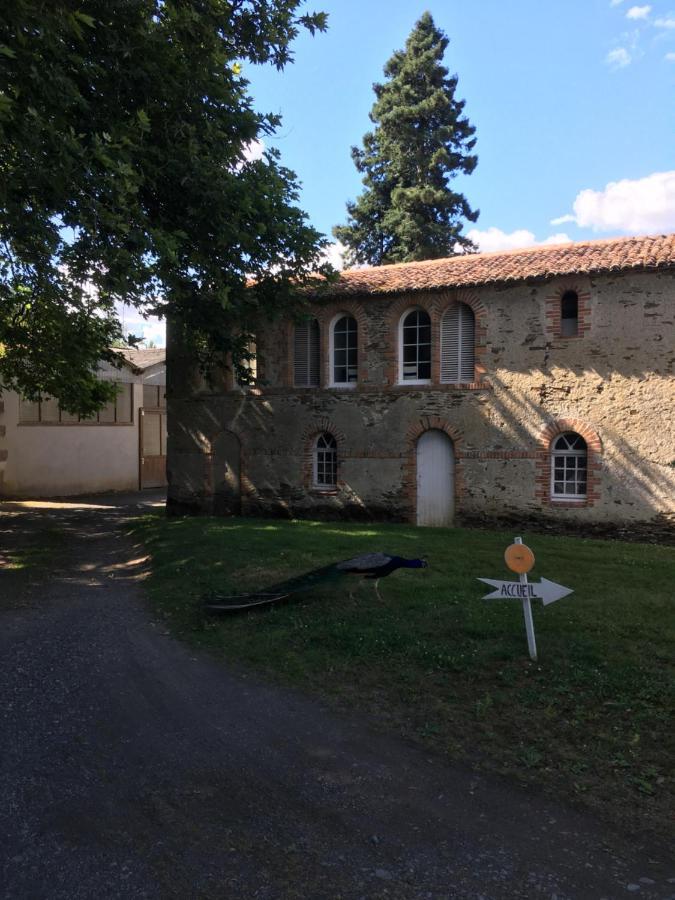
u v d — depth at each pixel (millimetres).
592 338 14336
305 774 4699
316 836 3922
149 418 29734
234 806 4262
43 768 4754
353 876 3545
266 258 12914
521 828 4000
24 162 8164
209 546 12742
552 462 14969
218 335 14461
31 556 13547
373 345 16672
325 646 7336
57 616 8977
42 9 7098
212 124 10977
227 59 11180
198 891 3416
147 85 10094
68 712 5789
